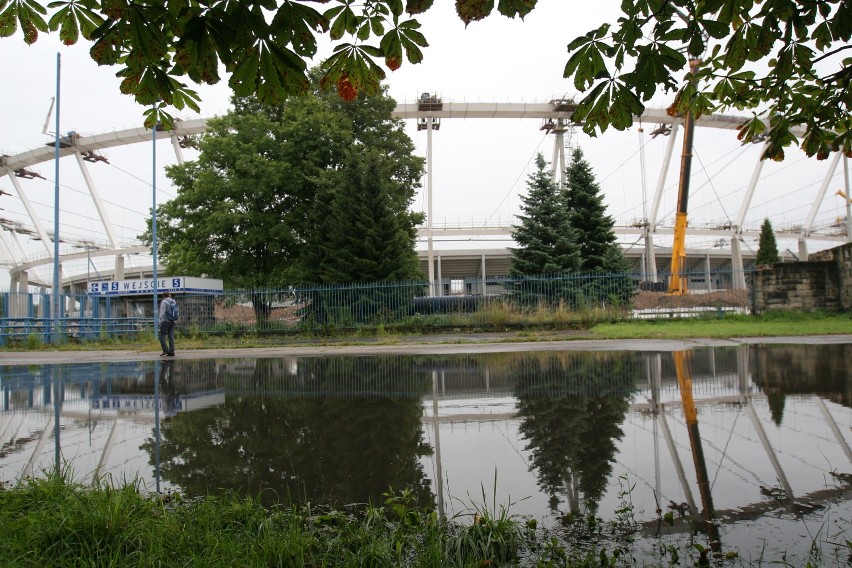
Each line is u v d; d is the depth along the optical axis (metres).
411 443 4.20
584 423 4.66
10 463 3.94
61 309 24.62
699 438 4.01
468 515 2.71
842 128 3.50
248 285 28.27
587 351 11.93
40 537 2.42
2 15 2.50
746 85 3.33
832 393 5.68
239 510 2.73
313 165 27.59
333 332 21.28
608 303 22.00
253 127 28.59
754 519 2.54
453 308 22.95
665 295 27.61
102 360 14.09
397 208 28.81
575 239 26.45
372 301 21.75
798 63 2.92
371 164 24.12
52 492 2.94
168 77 2.46
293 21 2.19
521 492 3.02
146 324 26.33
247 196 28.58
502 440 4.20
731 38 2.80
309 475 3.47
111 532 2.46
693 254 72.62
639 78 2.58
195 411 5.96
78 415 5.91
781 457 3.48
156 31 2.17
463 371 9.02
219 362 12.61
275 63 2.28
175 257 30.16
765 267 21.89
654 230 59.53
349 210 23.42
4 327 20.22
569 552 2.29
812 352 9.80
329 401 6.37
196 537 2.44
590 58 2.59
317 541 2.43
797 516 2.56
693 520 2.55
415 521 2.63
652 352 11.05
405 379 8.24
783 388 6.09
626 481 3.12
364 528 2.55
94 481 3.14
